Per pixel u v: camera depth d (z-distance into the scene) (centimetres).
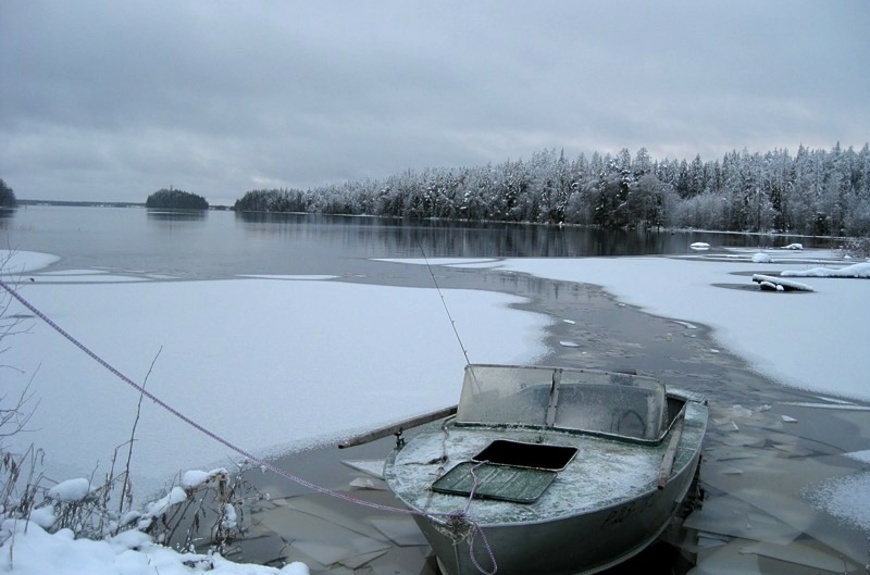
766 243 6950
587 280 2645
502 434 605
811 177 11175
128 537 483
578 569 499
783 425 898
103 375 1016
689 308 1906
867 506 656
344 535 586
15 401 877
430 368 1118
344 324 1486
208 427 816
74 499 504
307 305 1744
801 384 1100
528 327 1531
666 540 586
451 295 2036
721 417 929
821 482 712
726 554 562
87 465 687
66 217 10188
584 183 10588
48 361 1088
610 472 527
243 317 1540
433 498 484
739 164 12738
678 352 1320
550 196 11638
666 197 9781
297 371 1077
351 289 2095
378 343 1299
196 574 442
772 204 10675
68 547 430
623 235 8025
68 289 1939
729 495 678
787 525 615
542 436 599
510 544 449
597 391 622
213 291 1964
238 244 4444
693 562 550
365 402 930
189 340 1279
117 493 627
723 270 3195
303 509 630
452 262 3397
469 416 632
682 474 544
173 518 592
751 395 1036
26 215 9919
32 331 1312
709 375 1149
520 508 465
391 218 13725
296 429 822
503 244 5359
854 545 580
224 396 938
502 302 1928
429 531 478
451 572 491
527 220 11900
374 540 579
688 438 620
